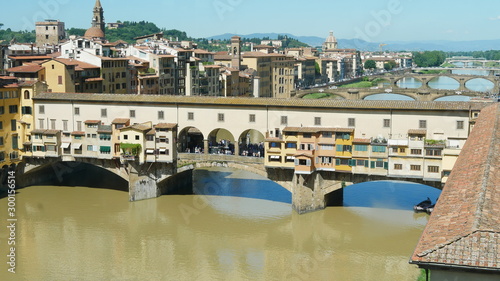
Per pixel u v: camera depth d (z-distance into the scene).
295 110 101.31
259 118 103.56
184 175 117.88
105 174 130.62
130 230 91.56
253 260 79.25
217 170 135.12
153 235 89.31
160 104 108.06
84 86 144.12
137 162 106.38
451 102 95.88
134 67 165.12
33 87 114.00
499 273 32.62
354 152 97.00
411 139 94.44
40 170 121.56
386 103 97.75
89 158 112.06
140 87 167.25
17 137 114.75
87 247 83.88
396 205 104.62
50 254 80.75
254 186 119.56
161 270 75.50
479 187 42.97
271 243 85.75
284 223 94.56
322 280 72.00
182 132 119.94
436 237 35.81
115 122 108.38
